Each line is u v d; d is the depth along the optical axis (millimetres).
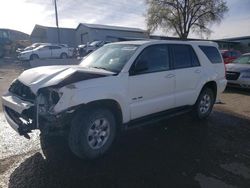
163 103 5039
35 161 4023
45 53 26609
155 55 4934
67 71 4055
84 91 3770
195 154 4402
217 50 6516
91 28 48719
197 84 5789
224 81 6598
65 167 3855
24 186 3385
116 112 4348
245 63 11125
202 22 45312
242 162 4195
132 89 4426
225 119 6426
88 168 3844
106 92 3994
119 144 4699
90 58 5289
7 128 5438
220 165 4062
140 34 52469
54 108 3613
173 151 4484
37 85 3840
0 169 3789
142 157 4227
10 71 18078
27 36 43438
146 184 3484
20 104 3953
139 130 5438
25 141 4777
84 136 3879
